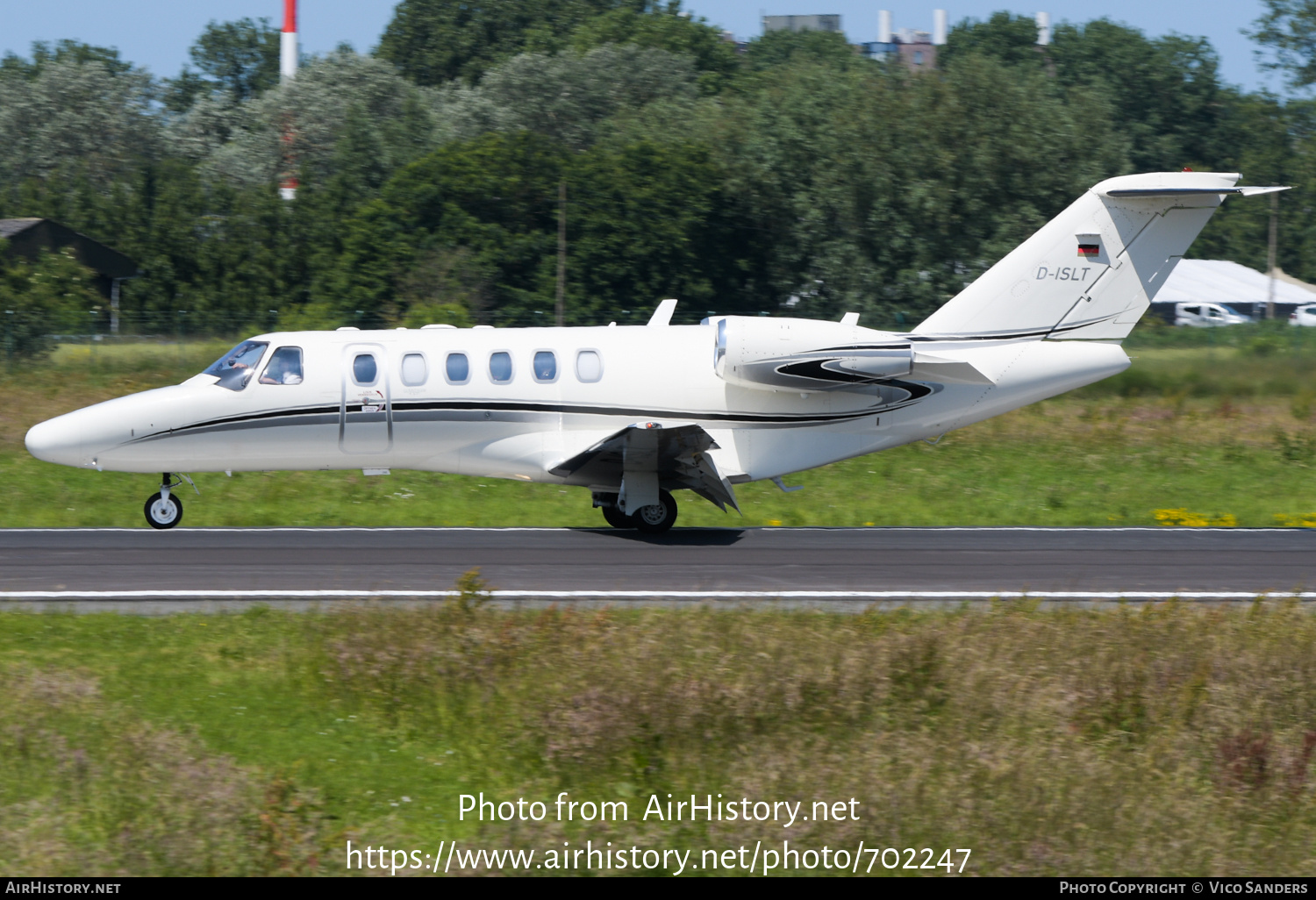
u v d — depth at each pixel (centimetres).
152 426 6544
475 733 3709
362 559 5878
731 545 6462
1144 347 14900
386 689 3956
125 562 5719
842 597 5162
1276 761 3569
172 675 4081
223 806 3131
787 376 6681
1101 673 4062
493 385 6681
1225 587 5566
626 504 6612
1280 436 10650
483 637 4203
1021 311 6981
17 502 7869
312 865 2938
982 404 7012
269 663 4206
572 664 4041
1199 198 6906
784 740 3641
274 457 6706
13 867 2891
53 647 4306
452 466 6825
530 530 6938
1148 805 3284
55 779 3278
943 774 3391
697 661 4078
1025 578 5681
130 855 2923
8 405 10994
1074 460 9875
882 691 3897
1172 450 10344
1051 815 3203
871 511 7938
